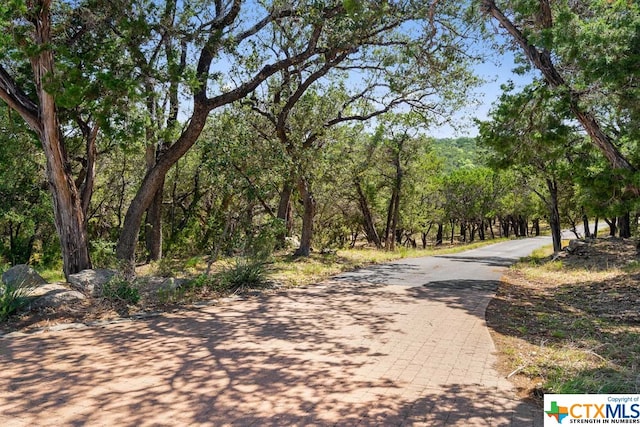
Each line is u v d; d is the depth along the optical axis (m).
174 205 23.30
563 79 9.18
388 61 14.50
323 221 35.91
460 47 12.92
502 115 9.81
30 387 4.54
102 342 6.16
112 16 9.37
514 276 15.29
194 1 10.77
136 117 9.80
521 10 8.80
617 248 19.41
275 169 12.95
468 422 3.92
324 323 7.52
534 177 23.38
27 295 7.61
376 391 4.60
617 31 7.03
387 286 11.75
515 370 5.26
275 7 12.05
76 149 15.91
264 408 4.13
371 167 26.94
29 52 8.32
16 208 20.33
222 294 9.79
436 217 45.62
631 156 8.67
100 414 3.95
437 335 6.87
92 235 25.75
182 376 4.92
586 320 8.09
